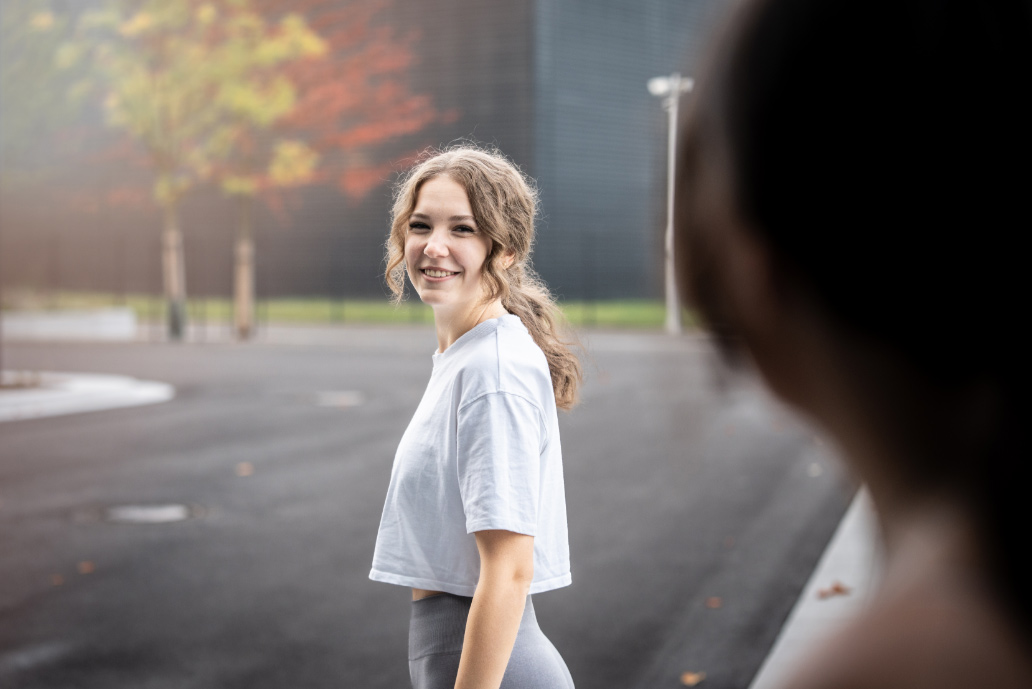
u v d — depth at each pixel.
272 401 14.05
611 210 31.00
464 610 1.97
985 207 0.38
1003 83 0.38
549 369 2.20
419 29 30.16
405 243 2.20
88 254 36.09
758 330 0.43
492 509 1.86
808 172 0.40
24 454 10.31
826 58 0.39
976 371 0.38
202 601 5.56
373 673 4.53
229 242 34.62
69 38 22.28
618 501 8.01
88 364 18.77
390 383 15.95
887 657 0.38
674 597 5.59
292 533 7.07
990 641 0.37
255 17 22.39
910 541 0.40
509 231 2.11
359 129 24.23
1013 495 0.38
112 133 24.75
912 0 0.38
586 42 30.33
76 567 6.25
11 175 23.69
